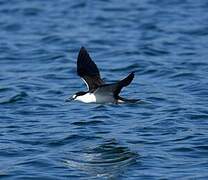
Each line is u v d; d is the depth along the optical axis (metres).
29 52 28.66
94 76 17.34
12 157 17.94
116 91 16.95
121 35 31.00
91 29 32.09
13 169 17.12
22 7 35.72
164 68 25.78
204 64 26.41
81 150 18.39
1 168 17.22
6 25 32.91
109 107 21.64
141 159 17.62
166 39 30.17
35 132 19.75
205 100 22.28
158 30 31.66
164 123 20.17
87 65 17.39
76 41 30.09
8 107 22.00
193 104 21.81
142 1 36.72
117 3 36.34
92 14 34.53
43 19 33.84
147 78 25.00
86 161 17.69
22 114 21.36
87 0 36.81
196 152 18.03
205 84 23.83
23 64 27.09
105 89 16.84
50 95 23.16
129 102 17.00
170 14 34.28
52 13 34.84
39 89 23.83
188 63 26.55
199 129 19.66
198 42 29.83
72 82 24.59
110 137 19.23
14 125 20.38
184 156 17.81
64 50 28.89
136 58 27.36
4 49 29.06
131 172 16.94
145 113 21.14
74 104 22.09
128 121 20.52
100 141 18.95
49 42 30.16
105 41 30.05
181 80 24.53
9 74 25.69
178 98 22.50
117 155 17.95
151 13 34.47
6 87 23.95
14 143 18.91
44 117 21.06
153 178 16.53
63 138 19.19
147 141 18.88
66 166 17.28
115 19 33.62
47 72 25.81
